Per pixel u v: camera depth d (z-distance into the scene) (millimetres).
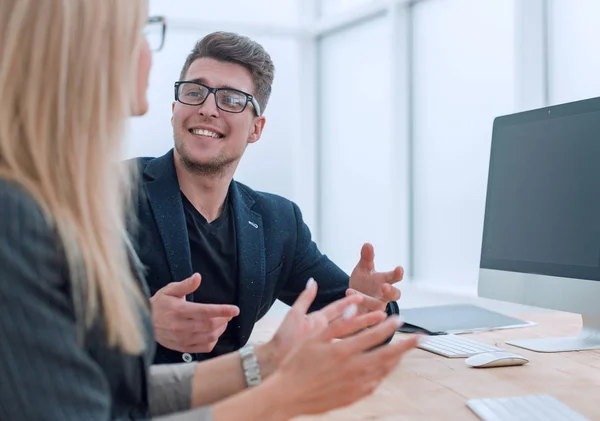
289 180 5172
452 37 3900
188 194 1831
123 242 917
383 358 800
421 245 4234
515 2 3221
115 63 767
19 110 718
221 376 1079
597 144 1518
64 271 700
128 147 820
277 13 5023
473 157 3795
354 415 1099
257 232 1894
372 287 1638
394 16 4215
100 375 708
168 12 4648
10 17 713
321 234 5258
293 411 793
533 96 3174
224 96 1789
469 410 1118
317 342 811
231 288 1858
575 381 1303
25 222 664
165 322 1373
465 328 1859
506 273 1759
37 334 643
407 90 4250
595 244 1503
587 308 1514
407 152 4270
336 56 5020
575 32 3047
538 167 1684
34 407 633
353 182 4902
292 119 5191
